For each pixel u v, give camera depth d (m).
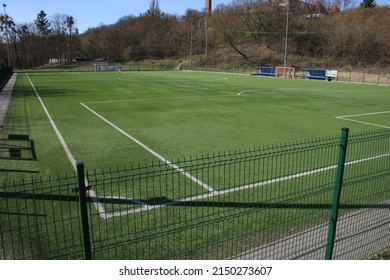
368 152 10.56
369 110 20.48
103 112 18.62
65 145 11.70
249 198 7.27
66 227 5.95
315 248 5.29
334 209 4.87
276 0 84.56
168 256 5.09
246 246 5.39
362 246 5.42
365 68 66.62
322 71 48.12
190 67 75.38
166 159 10.21
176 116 17.61
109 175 8.63
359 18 77.62
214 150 11.27
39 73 60.22
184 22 101.44
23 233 5.72
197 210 6.43
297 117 17.77
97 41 106.50
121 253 5.16
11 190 7.56
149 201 7.10
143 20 111.88
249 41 87.88
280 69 54.44
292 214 6.54
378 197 7.34
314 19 84.62
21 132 13.70
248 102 23.25
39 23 101.12
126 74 57.19
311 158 10.05
